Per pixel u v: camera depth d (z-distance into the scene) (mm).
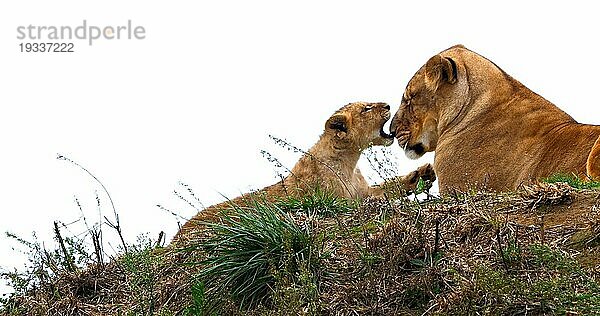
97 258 13484
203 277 11219
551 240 10516
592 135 14445
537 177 14992
